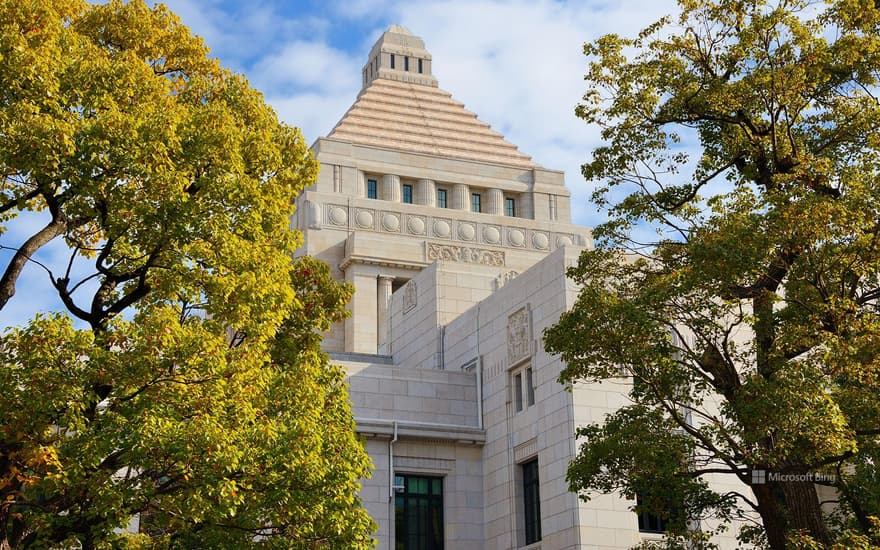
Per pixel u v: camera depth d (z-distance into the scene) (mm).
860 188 27812
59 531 25125
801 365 27125
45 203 30297
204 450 24609
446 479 50281
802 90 29375
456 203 90250
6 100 26594
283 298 28578
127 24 33719
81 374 24859
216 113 28984
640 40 31406
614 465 29656
